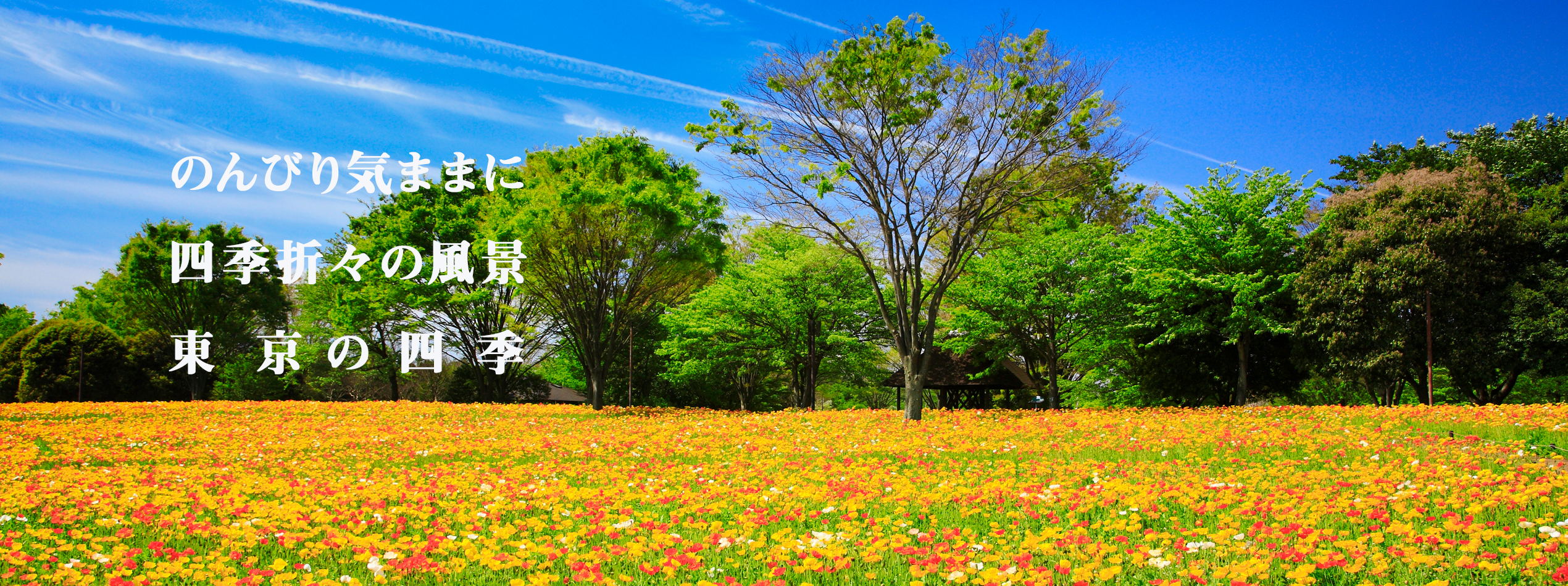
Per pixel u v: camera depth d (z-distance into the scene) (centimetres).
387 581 443
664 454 1096
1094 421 1429
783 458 1019
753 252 3506
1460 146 2833
